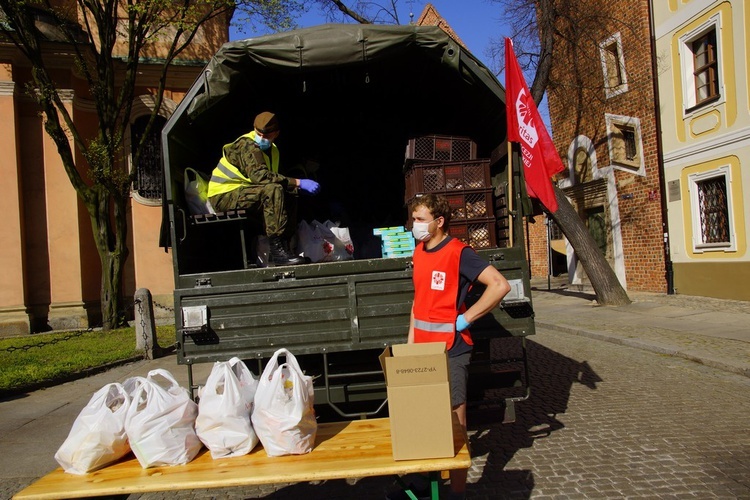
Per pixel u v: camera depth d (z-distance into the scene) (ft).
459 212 16.69
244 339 13.97
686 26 44.91
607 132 54.44
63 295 46.85
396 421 9.45
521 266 14.37
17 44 39.78
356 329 13.99
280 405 10.06
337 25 15.23
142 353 32.83
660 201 48.32
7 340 40.22
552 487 13.46
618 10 51.93
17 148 45.75
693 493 12.77
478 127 19.30
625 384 22.85
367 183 25.57
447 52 15.30
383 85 19.19
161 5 41.01
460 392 11.46
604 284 44.83
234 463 9.83
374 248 24.39
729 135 41.22
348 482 14.82
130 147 50.03
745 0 39.22
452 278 11.85
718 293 43.04
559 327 36.88
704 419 18.02
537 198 15.71
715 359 25.02
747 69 39.47
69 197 47.34
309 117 22.04
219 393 10.55
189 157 17.29
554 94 60.90
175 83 51.13
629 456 15.14
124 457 10.36
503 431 17.80
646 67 49.11
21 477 15.62
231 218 16.05
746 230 40.34
